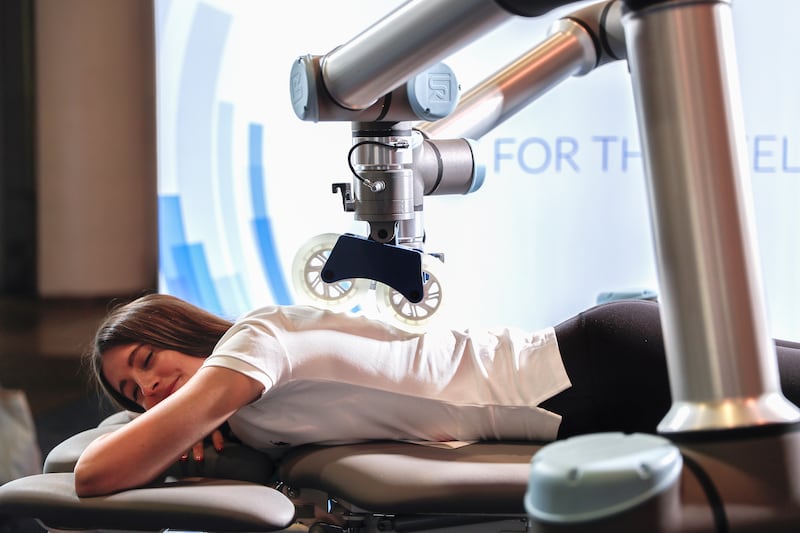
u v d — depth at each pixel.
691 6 0.62
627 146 2.99
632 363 1.32
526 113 2.99
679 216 0.62
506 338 1.38
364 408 1.30
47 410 2.83
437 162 1.34
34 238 3.40
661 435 0.66
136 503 1.06
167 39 2.99
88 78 3.29
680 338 0.64
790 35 2.93
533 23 2.95
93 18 3.26
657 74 0.63
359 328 1.31
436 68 1.22
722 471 0.61
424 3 0.89
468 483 1.10
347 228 3.00
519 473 1.12
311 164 3.00
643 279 3.03
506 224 3.02
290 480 1.29
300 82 1.16
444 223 3.02
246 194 3.02
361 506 1.13
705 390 0.63
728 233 0.62
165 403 1.16
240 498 1.07
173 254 3.07
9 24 3.29
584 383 1.33
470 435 1.33
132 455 1.11
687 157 0.62
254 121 3.00
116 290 3.37
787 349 1.35
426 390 1.30
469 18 0.83
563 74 1.64
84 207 3.35
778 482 0.61
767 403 0.63
